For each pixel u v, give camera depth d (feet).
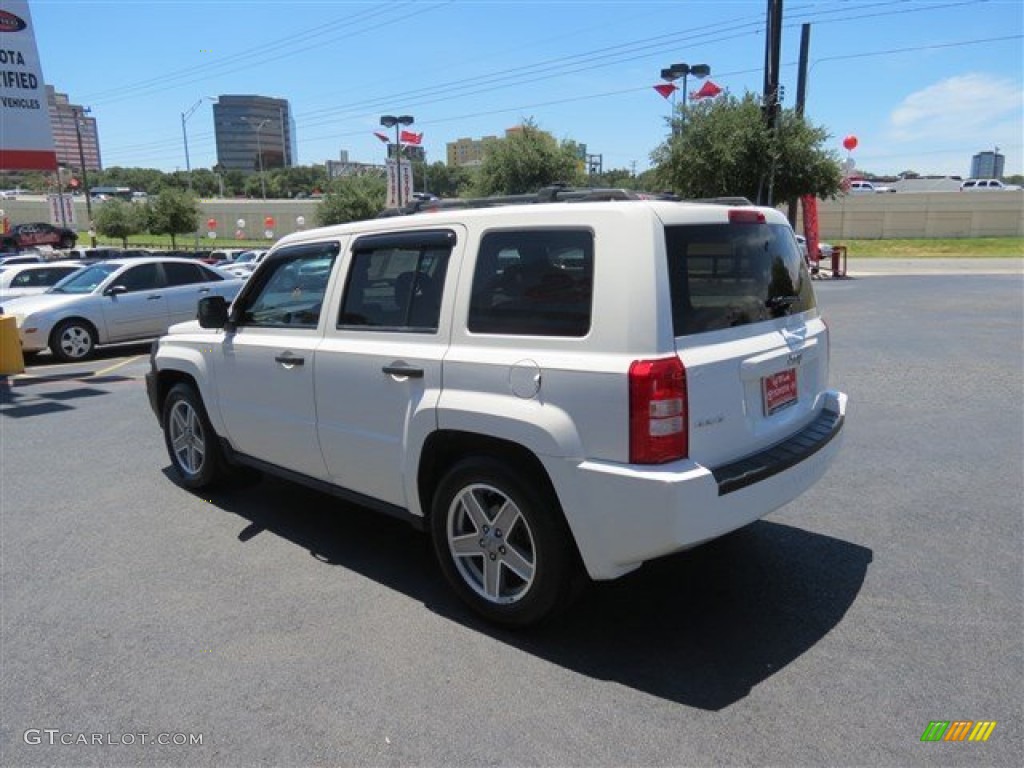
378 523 16.60
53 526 16.69
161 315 44.83
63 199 156.76
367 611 12.58
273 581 13.76
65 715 9.98
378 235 13.33
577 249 10.55
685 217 10.60
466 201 13.50
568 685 10.39
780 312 12.28
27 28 44.96
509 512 11.48
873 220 200.85
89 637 11.90
